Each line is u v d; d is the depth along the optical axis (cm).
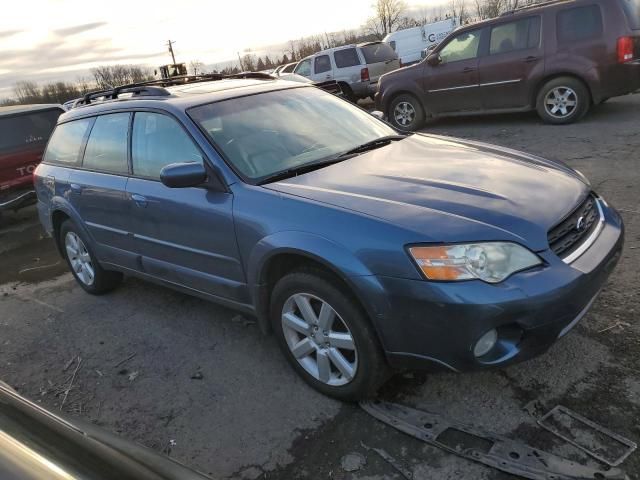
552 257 245
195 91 387
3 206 787
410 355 250
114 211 397
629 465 223
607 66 809
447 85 984
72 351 397
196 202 325
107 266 446
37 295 523
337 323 278
